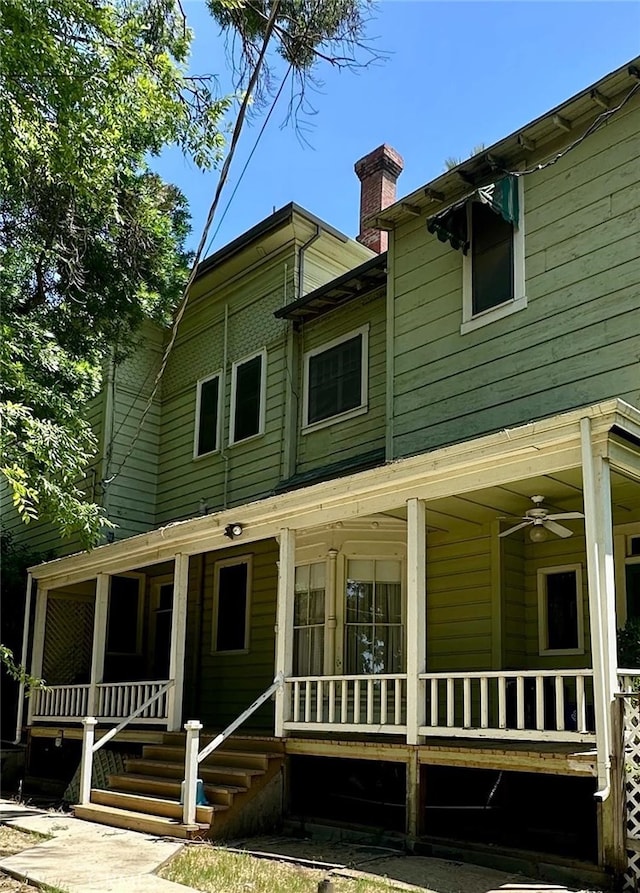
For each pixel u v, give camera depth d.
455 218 10.34
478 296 10.20
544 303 9.39
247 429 14.71
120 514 16.31
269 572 13.52
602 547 6.41
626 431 6.63
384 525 10.41
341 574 10.44
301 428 13.66
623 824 5.93
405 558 10.44
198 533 10.91
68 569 13.63
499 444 7.28
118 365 16.77
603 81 8.88
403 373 10.94
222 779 8.73
